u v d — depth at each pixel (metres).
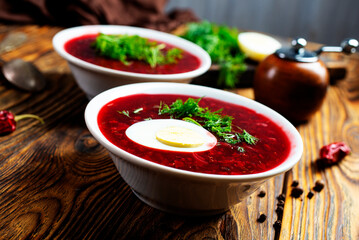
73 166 0.35
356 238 0.31
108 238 0.28
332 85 0.59
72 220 0.29
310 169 0.39
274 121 0.35
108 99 0.34
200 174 0.25
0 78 0.47
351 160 0.42
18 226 0.28
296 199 0.35
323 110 0.51
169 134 0.30
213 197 0.28
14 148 0.36
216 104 0.37
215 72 0.52
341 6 1.07
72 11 0.64
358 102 0.55
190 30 0.59
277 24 1.11
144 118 0.33
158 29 0.69
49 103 0.44
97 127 0.30
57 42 0.44
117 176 0.34
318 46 0.70
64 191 0.32
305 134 0.45
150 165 0.25
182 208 0.29
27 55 0.54
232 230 0.30
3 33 0.60
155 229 0.29
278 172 0.27
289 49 0.46
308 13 1.09
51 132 0.39
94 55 0.45
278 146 0.32
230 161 0.29
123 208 0.31
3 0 0.63
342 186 0.37
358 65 0.67
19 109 0.42
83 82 0.42
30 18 0.64
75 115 0.43
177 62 0.47
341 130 0.47
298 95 0.44
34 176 0.33
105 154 0.37
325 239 0.31
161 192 0.28
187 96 0.38
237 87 0.54
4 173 0.33
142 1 0.72
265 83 0.46
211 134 0.32
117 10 0.69
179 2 1.07
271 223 0.31
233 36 0.59
